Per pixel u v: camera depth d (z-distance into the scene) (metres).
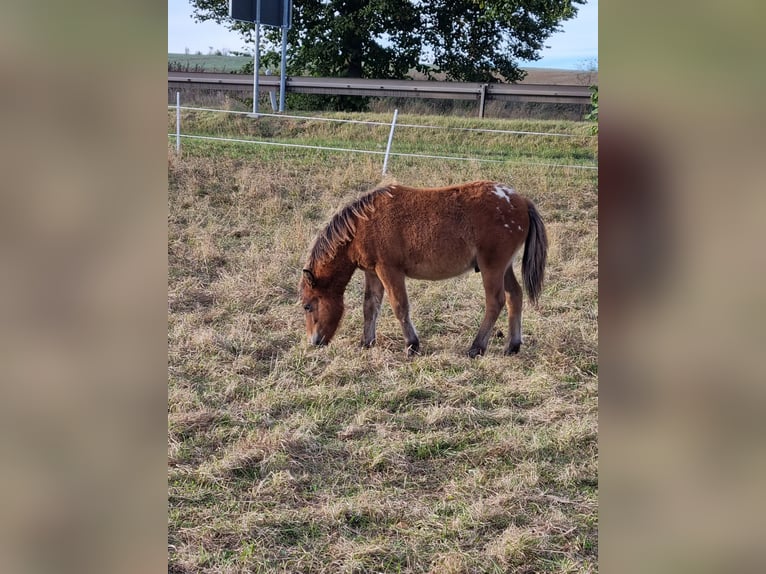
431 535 3.09
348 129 11.56
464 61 18.64
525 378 4.69
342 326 5.79
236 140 10.73
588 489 3.45
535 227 5.08
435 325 5.70
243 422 4.10
